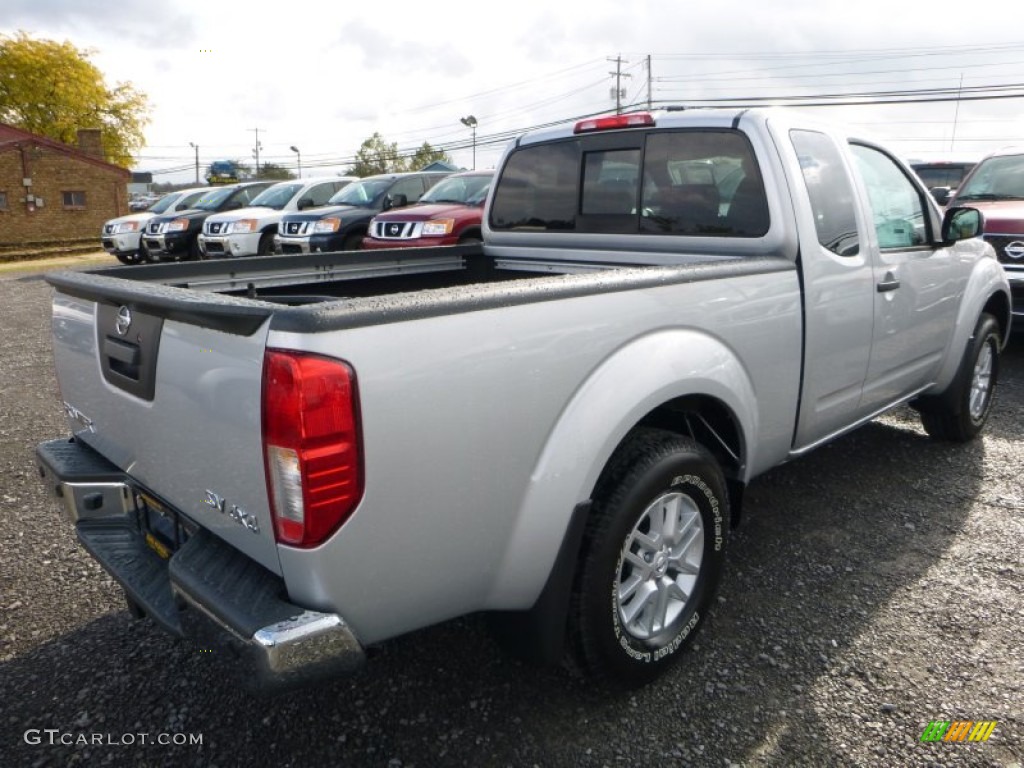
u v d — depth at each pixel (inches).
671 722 97.0
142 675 107.9
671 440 100.0
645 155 139.9
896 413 220.5
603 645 94.4
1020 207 282.7
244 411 72.5
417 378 73.4
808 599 124.0
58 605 126.3
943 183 568.7
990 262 187.0
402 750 93.0
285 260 138.4
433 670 108.0
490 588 85.8
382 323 71.2
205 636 75.9
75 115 1657.2
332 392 68.4
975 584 127.9
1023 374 263.1
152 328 85.0
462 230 369.1
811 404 128.4
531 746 93.3
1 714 100.3
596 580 92.2
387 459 72.4
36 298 501.4
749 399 112.6
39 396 253.8
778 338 117.0
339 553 71.6
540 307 83.7
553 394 85.6
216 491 79.3
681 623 105.4
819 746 92.6
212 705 101.6
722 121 127.6
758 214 124.0
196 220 627.8
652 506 98.2
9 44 1583.4
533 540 86.3
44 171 1076.5
